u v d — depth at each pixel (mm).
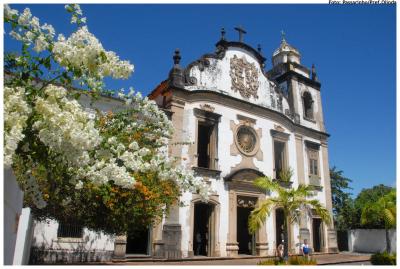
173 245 19266
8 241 7547
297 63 31703
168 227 19422
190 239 20141
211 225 21484
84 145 5641
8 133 5215
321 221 27422
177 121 21562
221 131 23406
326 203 28188
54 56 6406
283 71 31359
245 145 24578
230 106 24406
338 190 39250
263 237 23156
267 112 26188
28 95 6059
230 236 21766
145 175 12078
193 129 22094
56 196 10516
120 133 9719
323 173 28969
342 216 37125
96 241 16938
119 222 12953
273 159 25562
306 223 26047
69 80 6555
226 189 22500
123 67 6727
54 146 5652
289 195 17281
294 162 27047
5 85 6199
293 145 27531
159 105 23406
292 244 24703
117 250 17406
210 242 21219
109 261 16984
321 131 30078
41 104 5602
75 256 16219
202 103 23125
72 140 5480
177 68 22688
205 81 23875
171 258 18922
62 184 8672
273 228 23922
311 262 16672
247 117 25062
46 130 5512
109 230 13711
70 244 16219
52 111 5539
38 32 6469
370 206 21984
